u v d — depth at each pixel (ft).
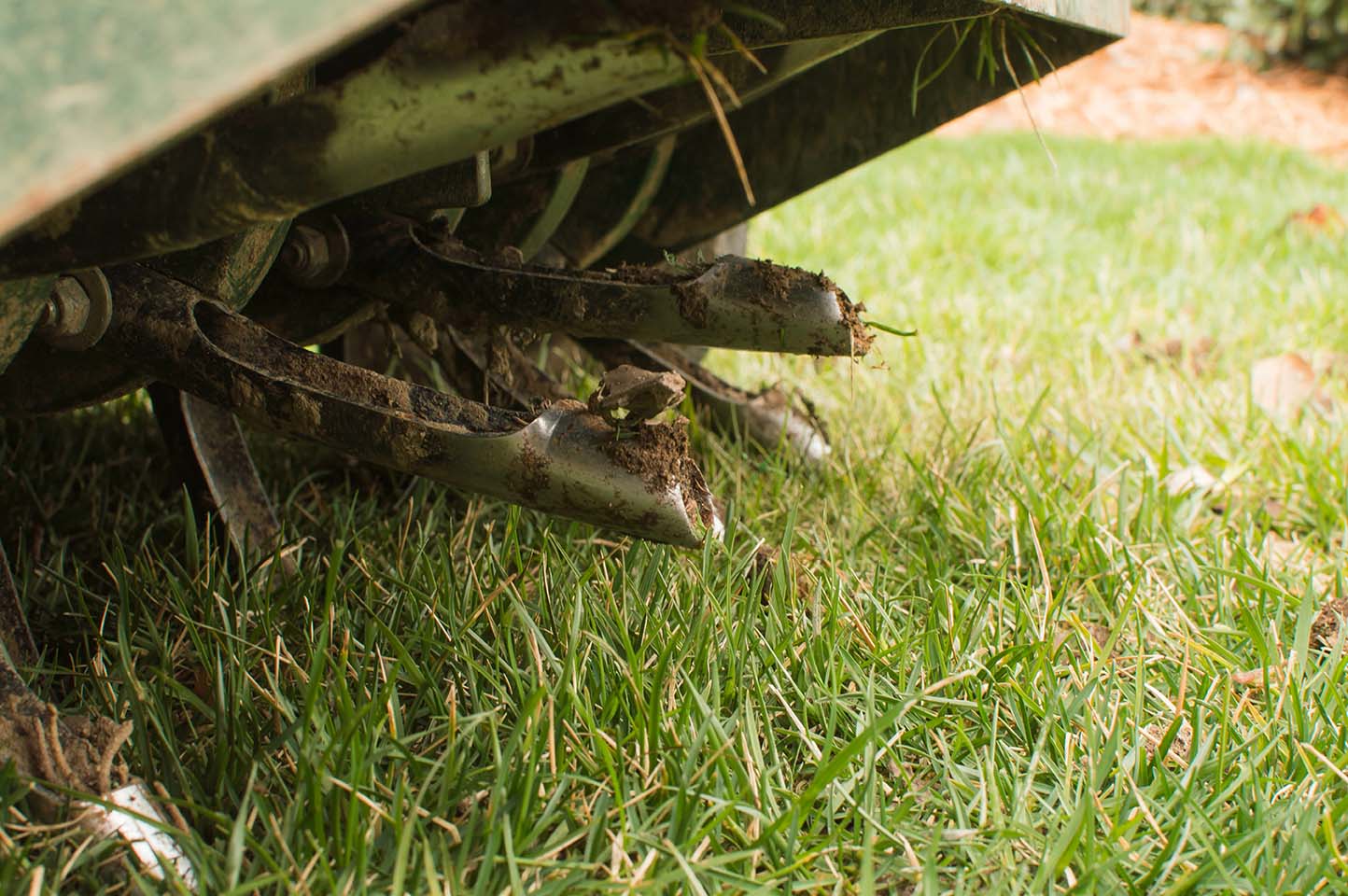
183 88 1.14
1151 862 1.47
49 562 1.91
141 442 2.37
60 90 1.15
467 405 1.56
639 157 2.28
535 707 1.48
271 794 1.51
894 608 1.88
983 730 1.64
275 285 1.90
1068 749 1.56
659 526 1.48
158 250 1.34
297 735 1.55
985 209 4.70
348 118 1.27
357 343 2.28
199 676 1.66
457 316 1.82
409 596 1.81
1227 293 3.47
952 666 1.74
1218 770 1.55
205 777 1.51
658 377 1.45
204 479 1.95
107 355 1.60
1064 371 2.84
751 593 1.77
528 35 1.22
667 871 1.39
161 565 1.86
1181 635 1.80
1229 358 2.91
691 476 1.54
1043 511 2.10
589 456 1.47
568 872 1.40
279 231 1.67
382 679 1.68
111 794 1.41
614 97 1.25
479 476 1.50
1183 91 7.81
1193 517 2.17
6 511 2.07
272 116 1.29
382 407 1.55
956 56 2.14
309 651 1.69
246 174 1.30
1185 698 1.67
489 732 1.57
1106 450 2.43
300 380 1.57
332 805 1.42
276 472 2.31
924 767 1.60
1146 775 1.58
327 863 1.37
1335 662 1.70
